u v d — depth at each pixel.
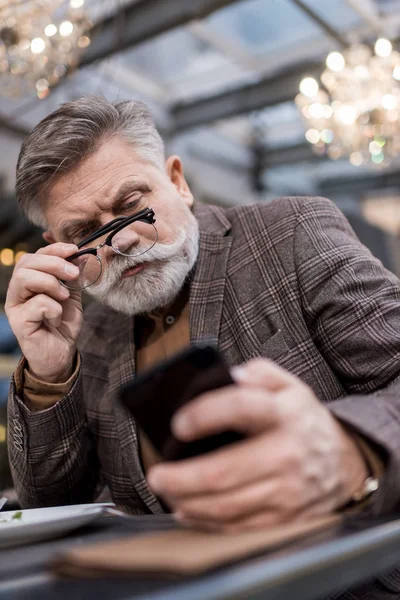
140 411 0.52
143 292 1.12
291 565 0.39
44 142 1.10
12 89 3.04
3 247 3.55
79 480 1.15
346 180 7.18
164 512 1.07
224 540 0.46
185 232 1.15
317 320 1.04
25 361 1.07
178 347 1.19
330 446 0.54
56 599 0.38
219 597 0.34
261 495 0.49
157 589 0.37
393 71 3.46
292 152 6.47
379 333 0.95
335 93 3.58
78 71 4.16
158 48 4.61
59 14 2.81
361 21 4.18
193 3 3.55
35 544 0.62
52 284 1.04
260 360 0.57
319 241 1.10
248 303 1.12
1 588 0.43
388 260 5.52
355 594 0.84
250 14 4.18
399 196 7.25
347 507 0.58
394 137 3.60
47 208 1.15
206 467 0.49
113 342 1.25
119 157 1.11
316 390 1.02
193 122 5.42
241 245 1.19
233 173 6.61
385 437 0.58
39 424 1.05
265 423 0.50
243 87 5.11
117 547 0.46
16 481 1.13
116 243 1.08
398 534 0.50
